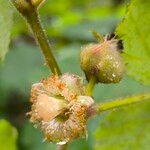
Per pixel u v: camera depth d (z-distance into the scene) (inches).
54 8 11.6
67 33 10.6
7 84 9.5
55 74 5.2
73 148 8.5
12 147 7.5
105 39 5.5
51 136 5.0
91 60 5.4
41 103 5.0
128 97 5.4
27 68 9.6
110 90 8.5
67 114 5.0
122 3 12.6
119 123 6.3
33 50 9.8
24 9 5.2
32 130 9.3
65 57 9.2
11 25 5.0
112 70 5.4
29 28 5.3
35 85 5.1
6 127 7.4
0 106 10.0
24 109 10.1
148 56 5.9
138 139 6.3
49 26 10.8
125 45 5.8
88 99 5.1
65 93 5.0
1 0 5.1
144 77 6.0
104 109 5.3
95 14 12.0
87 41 10.5
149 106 6.2
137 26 5.7
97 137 6.3
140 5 5.6
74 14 11.5
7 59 9.6
